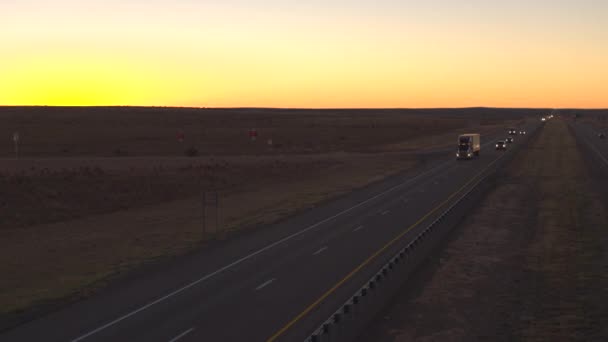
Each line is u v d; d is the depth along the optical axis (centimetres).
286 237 3262
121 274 2500
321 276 2361
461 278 2392
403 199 4738
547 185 5678
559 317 1895
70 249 3123
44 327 1798
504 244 3061
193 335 1691
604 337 1706
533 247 2983
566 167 7381
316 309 1925
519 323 1842
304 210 4306
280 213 4162
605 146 10975
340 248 2908
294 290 2161
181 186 5675
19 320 1873
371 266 2511
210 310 1934
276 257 2747
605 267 2555
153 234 3516
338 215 4012
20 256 2962
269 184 6159
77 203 4678
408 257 2405
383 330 1770
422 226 3469
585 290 2206
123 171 5919
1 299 2150
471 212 4141
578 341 1678
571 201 4619
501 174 6700
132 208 4756
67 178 5203
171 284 2300
